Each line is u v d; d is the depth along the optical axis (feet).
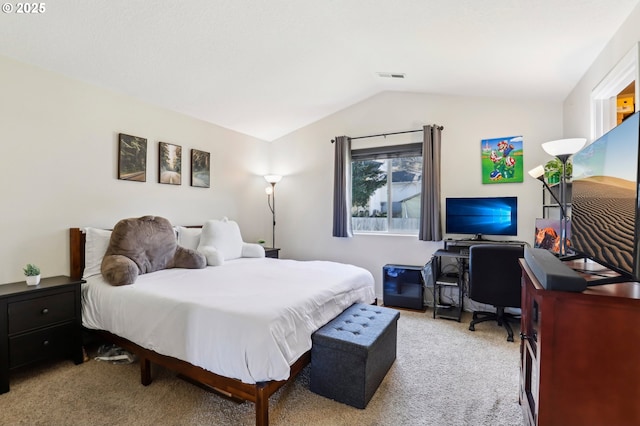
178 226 11.94
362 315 7.75
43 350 7.34
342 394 6.21
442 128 12.71
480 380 7.09
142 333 6.74
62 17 6.87
